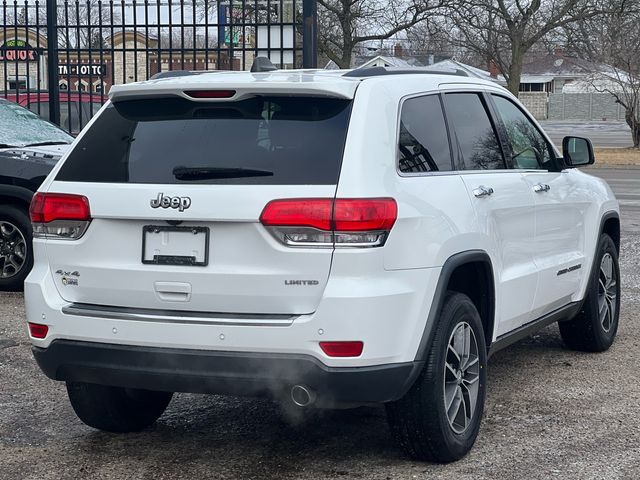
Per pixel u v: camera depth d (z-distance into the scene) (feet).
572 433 17.54
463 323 16.15
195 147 15.06
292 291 14.15
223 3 48.29
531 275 19.07
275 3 48.47
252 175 14.48
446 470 15.67
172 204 14.60
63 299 15.58
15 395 20.34
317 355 13.99
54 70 45.83
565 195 21.12
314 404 14.28
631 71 108.27
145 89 15.56
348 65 96.02
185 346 14.46
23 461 16.46
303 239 14.06
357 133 14.66
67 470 16.01
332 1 98.32
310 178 14.26
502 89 20.22
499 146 19.02
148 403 17.99
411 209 14.85
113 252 15.14
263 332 14.06
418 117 16.42
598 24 104.58
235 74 16.56
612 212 23.89
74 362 15.25
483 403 16.93
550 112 235.61
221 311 14.55
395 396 14.56
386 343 14.26
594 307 22.88
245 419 18.71
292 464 16.12
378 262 14.20
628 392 20.21
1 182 30.14
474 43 104.22
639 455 16.40
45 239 15.72
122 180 15.20
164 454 16.75
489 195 17.48
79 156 15.89
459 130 17.66
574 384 20.81
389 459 16.25
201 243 14.57
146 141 15.49
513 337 18.83
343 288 13.94
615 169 90.12
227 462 16.28
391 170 14.88
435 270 15.20
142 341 14.73
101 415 17.33
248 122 15.08
